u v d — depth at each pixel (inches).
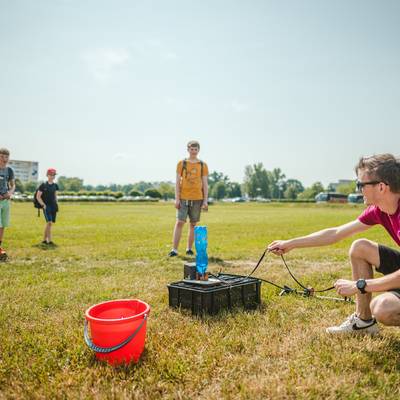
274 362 112.3
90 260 293.6
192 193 314.2
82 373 106.3
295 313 156.8
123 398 94.0
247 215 1045.2
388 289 112.7
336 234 141.6
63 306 170.4
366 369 108.4
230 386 99.3
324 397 95.3
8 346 124.8
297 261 289.6
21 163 6845.5
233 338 129.4
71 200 2432.3
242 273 238.4
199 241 164.9
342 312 158.4
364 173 118.6
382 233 502.3
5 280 220.8
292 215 1060.5
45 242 384.5
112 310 127.1
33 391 98.7
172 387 99.3
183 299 160.1
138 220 761.0
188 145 316.2
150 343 125.4
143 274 239.6
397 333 133.4
